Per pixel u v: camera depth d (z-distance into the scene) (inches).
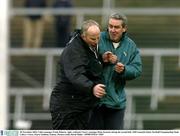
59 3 1907.0
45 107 1879.9
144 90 1875.0
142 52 1900.8
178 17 2070.6
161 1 2133.4
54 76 1893.5
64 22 1881.2
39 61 1996.8
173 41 2055.9
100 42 995.3
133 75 985.5
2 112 1726.1
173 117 1861.5
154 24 2070.6
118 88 1002.7
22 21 2058.3
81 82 927.0
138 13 2016.5
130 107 1844.2
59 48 1892.2
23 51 1945.1
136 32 2062.0
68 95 951.6
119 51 997.2
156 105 1878.7
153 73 1894.7
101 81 964.6
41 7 1947.6
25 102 1891.0
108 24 990.4
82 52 937.5
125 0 2130.9
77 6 2100.1
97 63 953.5
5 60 1772.9
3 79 1760.6
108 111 1009.5
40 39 1959.9
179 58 1940.2
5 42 1784.0
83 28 935.7
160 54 1900.8
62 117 956.6
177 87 1939.0
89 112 962.1
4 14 1791.3
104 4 2068.2
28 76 1983.3
